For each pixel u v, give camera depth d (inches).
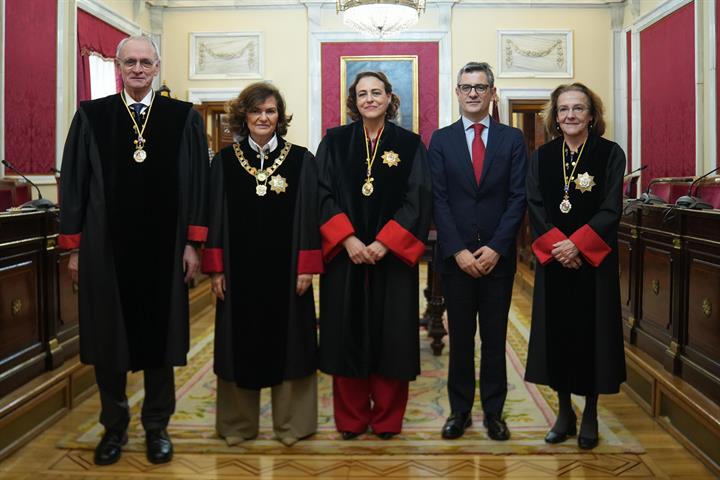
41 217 121.6
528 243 324.2
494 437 108.6
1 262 108.7
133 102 101.0
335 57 319.0
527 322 206.1
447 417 121.1
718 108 231.8
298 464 99.8
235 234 104.1
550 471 97.2
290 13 319.0
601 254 100.4
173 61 320.8
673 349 117.6
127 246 98.2
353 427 109.2
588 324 102.1
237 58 320.2
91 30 255.9
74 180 98.0
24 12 208.8
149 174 98.9
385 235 102.3
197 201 101.0
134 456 102.7
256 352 103.1
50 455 103.5
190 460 101.3
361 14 253.4
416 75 317.4
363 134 108.2
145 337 98.7
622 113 315.6
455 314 108.8
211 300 235.6
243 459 101.6
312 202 106.1
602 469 97.9
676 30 261.3
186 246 100.8
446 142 108.6
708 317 107.3
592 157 103.5
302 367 105.5
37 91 216.8
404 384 109.8
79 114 99.5
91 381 134.0
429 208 106.5
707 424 97.7
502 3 315.6
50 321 123.7
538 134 358.9
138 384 141.1
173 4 318.7
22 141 209.0
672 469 97.9
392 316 105.0
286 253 104.5
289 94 320.8
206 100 320.5
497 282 106.9
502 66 317.4
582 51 317.4
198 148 102.0
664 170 274.4
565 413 107.8
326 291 107.5
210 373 150.6
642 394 126.5
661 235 126.7
